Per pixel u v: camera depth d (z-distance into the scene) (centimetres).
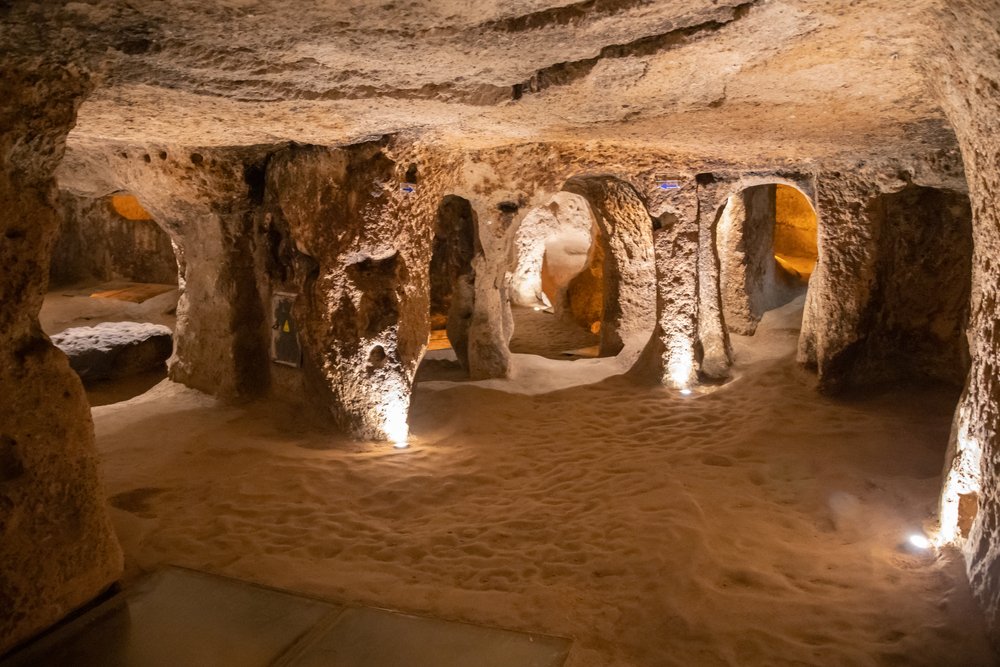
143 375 934
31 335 323
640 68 366
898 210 662
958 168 601
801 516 472
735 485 519
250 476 525
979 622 329
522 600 371
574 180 817
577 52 351
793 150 639
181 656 313
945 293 656
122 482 507
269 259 647
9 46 274
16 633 315
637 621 354
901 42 321
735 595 371
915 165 626
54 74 300
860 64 356
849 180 664
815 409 656
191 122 441
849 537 440
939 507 432
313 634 331
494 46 334
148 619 341
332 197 586
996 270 349
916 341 675
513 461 583
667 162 736
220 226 645
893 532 430
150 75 337
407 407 625
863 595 369
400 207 607
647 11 297
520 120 501
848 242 670
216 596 363
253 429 612
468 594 376
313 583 382
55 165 318
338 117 457
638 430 656
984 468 353
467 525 466
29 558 319
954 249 648
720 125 519
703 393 736
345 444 600
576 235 1186
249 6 272
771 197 906
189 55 317
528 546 437
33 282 315
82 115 415
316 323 604
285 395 652
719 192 751
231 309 657
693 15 304
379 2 274
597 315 1084
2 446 312
